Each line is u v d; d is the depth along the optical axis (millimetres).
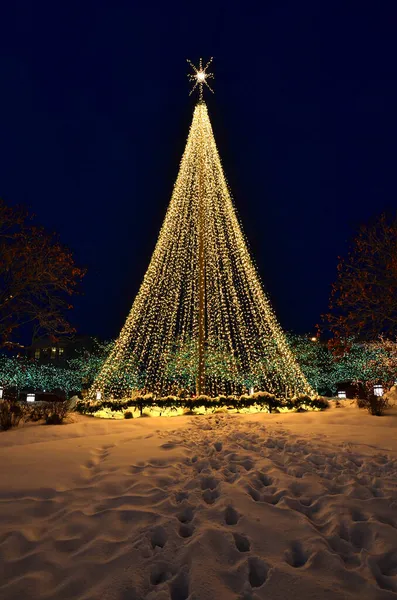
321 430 9562
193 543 3646
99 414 14906
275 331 17984
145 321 18469
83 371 34625
